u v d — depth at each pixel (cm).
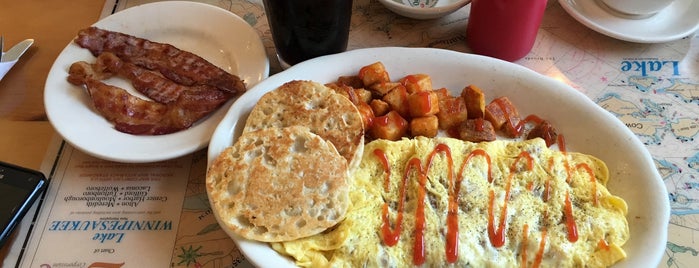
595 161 33
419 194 31
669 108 38
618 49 42
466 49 43
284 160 30
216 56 41
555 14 45
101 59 40
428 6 43
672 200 34
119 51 41
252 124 33
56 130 35
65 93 37
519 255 29
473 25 40
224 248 32
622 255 28
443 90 37
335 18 36
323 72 37
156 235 32
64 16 45
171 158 34
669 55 42
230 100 37
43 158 36
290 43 38
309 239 29
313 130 32
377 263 28
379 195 31
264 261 28
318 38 38
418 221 30
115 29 42
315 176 30
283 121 33
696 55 42
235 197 29
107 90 37
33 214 33
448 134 36
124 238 32
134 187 35
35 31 44
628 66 41
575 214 30
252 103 35
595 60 42
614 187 33
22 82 40
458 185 32
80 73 39
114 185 35
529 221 30
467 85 38
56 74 38
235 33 41
